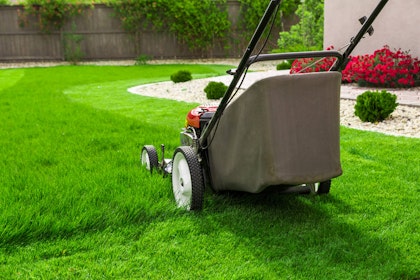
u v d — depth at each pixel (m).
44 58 24.08
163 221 3.37
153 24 24.31
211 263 2.80
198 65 22.14
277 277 2.63
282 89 2.90
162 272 2.70
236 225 3.31
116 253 2.89
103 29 24.20
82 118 7.71
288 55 3.00
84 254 2.87
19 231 3.01
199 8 23.81
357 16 11.45
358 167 4.75
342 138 6.06
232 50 25.09
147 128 6.82
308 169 3.01
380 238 3.11
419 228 3.28
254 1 24.00
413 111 7.46
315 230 3.23
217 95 10.20
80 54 23.75
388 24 10.70
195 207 3.53
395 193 3.98
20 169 4.71
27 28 23.67
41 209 3.40
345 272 2.69
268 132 2.94
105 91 12.35
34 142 5.94
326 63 10.69
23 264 2.75
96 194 3.67
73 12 23.66
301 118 2.96
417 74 9.98
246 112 3.06
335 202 3.79
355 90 10.02
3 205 3.43
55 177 4.34
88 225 3.21
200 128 3.95
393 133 6.38
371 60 10.24
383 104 6.95
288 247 2.99
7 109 8.78
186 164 3.61
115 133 6.47
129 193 3.70
